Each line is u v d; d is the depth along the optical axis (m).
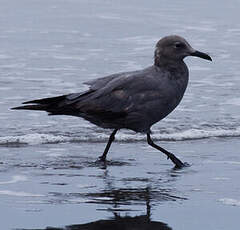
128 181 12.35
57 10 31.00
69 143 15.18
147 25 28.28
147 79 13.58
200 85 20.11
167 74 13.68
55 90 19.30
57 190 11.73
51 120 16.84
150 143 13.84
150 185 12.08
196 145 15.06
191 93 19.33
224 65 22.38
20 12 30.45
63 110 13.59
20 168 13.12
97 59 22.91
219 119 17.05
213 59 23.09
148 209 10.72
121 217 10.34
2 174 12.68
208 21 29.19
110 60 22.75
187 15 30.33
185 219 10.28
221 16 30.25
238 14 30.73
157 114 13.71
